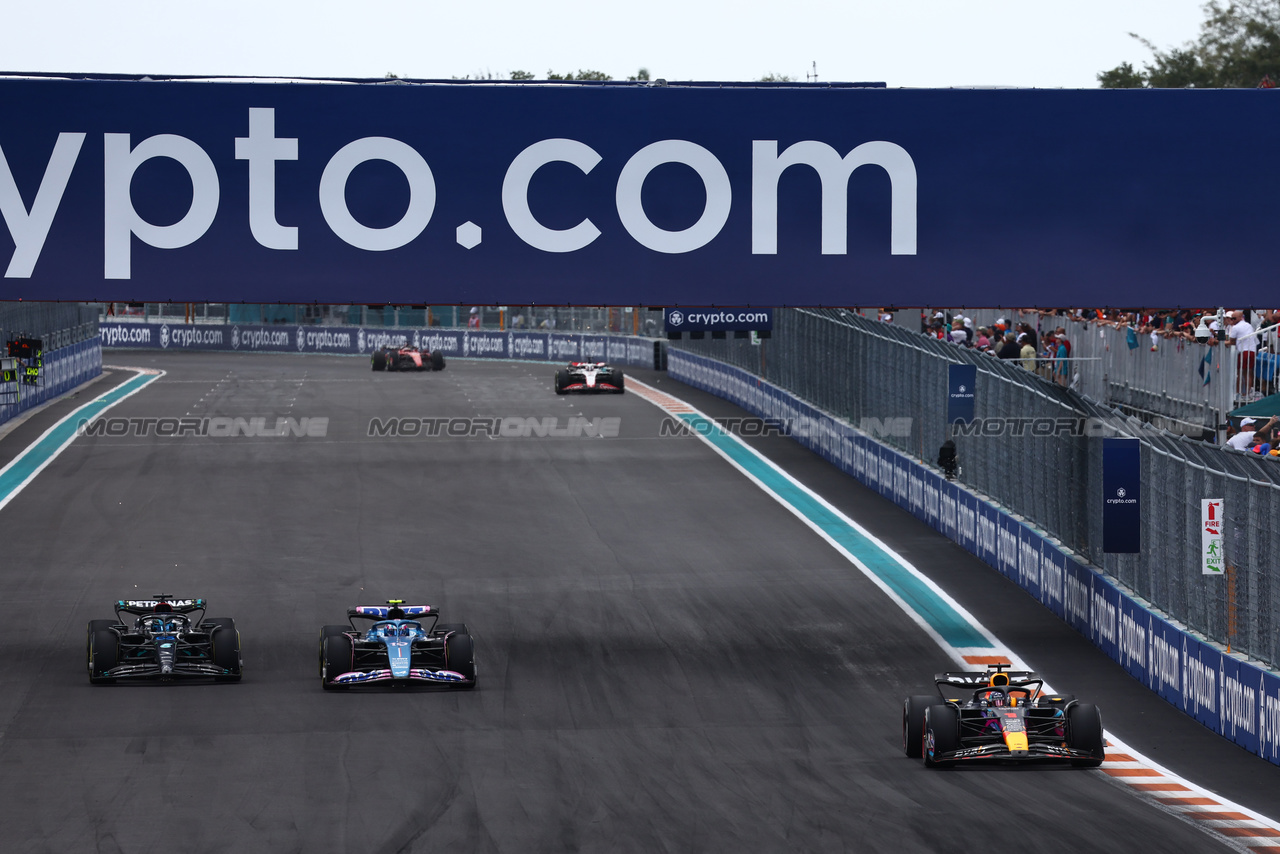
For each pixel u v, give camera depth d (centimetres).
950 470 11381
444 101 7681
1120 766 6219
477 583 9788
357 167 7662
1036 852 4800
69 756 6125
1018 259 7775
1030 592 9650
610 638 8519
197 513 11975
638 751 6309
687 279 7738
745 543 11012
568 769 5962
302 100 7644
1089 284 7775
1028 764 6172
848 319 14112
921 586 9831
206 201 7619
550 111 7700
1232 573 6875
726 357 19938
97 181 7588
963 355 11281
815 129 7738
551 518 11856
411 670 7306
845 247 7762
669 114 7725
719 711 7094
